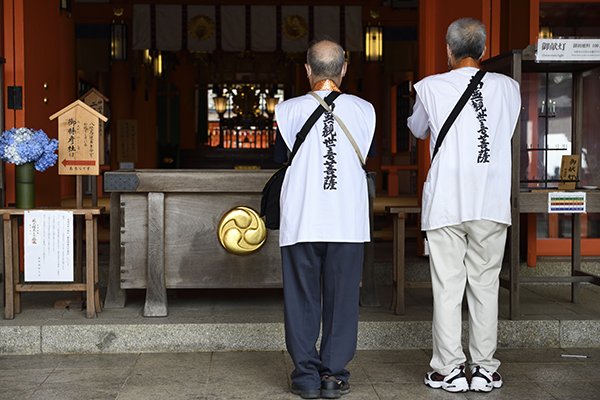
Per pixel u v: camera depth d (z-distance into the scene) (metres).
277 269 4.63
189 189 4.50
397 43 14.75
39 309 4.66
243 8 12.82
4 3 5.56
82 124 4.48
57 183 6.37
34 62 5.88
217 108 18.66
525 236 5.84
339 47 3.48
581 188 4.90
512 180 4.30
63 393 3.50
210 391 3.54
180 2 12.75
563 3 5.96
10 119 5.59
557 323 4.35
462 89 3.49
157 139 17.67
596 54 4.16
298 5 12.85
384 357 4.15
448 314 3.55
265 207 3.57
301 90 17.97
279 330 4.28
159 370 3.88
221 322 4.29
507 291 5.34
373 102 14.91
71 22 11.70
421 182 6.26
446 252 3.56
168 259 4.57
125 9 12.99
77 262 4.81
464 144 3.47
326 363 3.44
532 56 4.21
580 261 5.33
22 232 5.59
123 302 4.73
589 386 3.63
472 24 3.55
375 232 7.88
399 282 4.51
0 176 5.28
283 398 3.45
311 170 3.37
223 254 4.60
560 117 5.98
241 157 18.64
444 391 3.55
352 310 3.44
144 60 14.26
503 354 4.22
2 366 3.96
